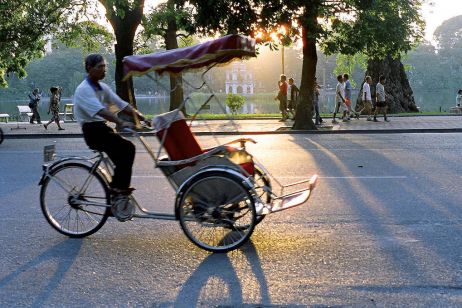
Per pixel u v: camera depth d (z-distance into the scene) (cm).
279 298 438
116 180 597
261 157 1248
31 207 778
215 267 513
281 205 597
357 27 1967
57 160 625
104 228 656
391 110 3362
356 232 619
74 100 586
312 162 1162
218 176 559
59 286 473
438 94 11300
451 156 1221
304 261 524
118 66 2344
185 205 571
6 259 548
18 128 2330
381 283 464
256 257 539
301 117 1980
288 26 1855
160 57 580
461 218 673
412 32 2348
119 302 436
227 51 560
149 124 624
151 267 517
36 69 11338
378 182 916
